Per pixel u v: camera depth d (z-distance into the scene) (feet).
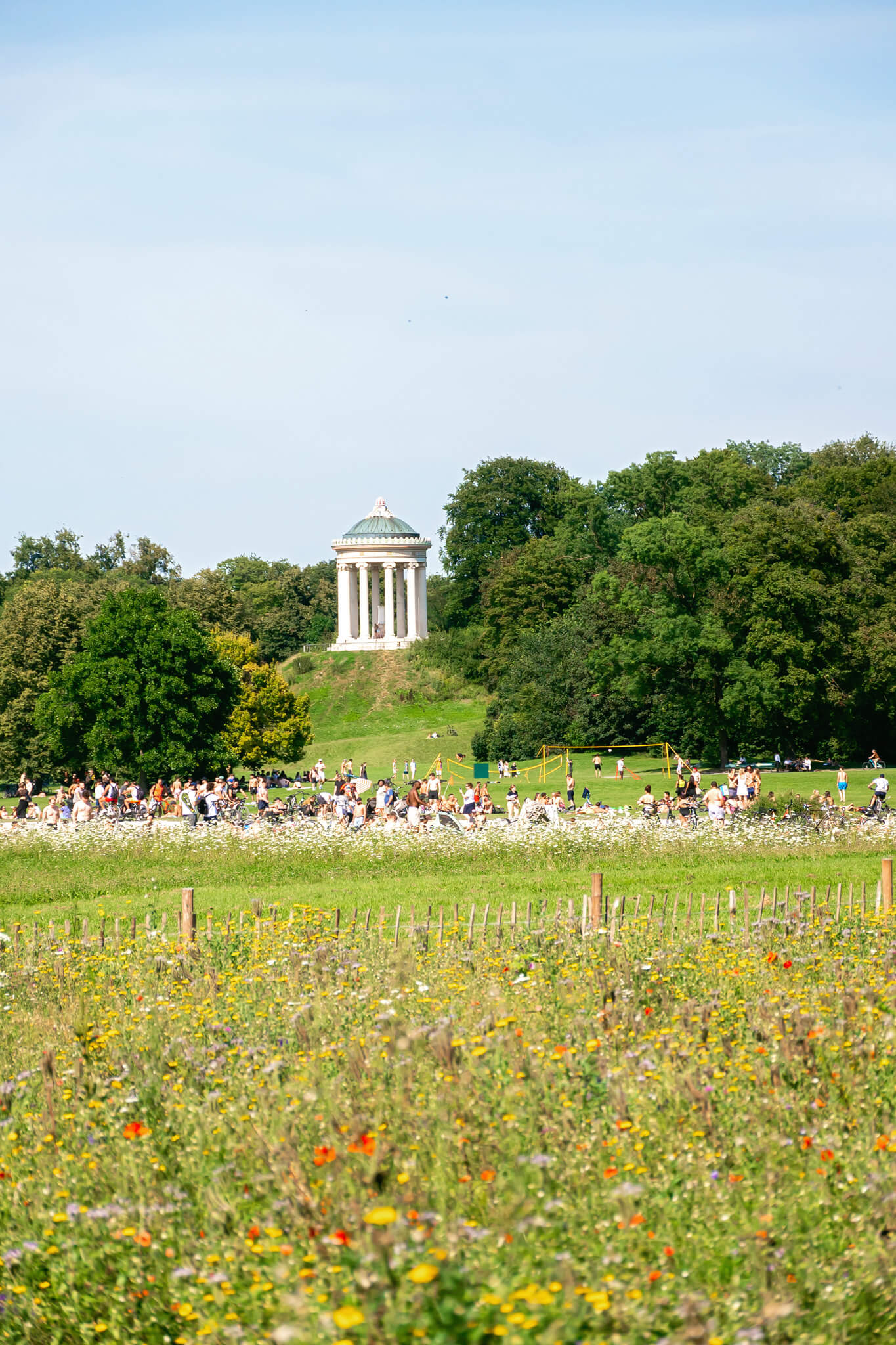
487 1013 110.11
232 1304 61.57
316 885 253.03
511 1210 65.26
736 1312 58.75
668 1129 79.46
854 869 258.37
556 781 615.57
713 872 256.32
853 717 640.58
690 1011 107.34
